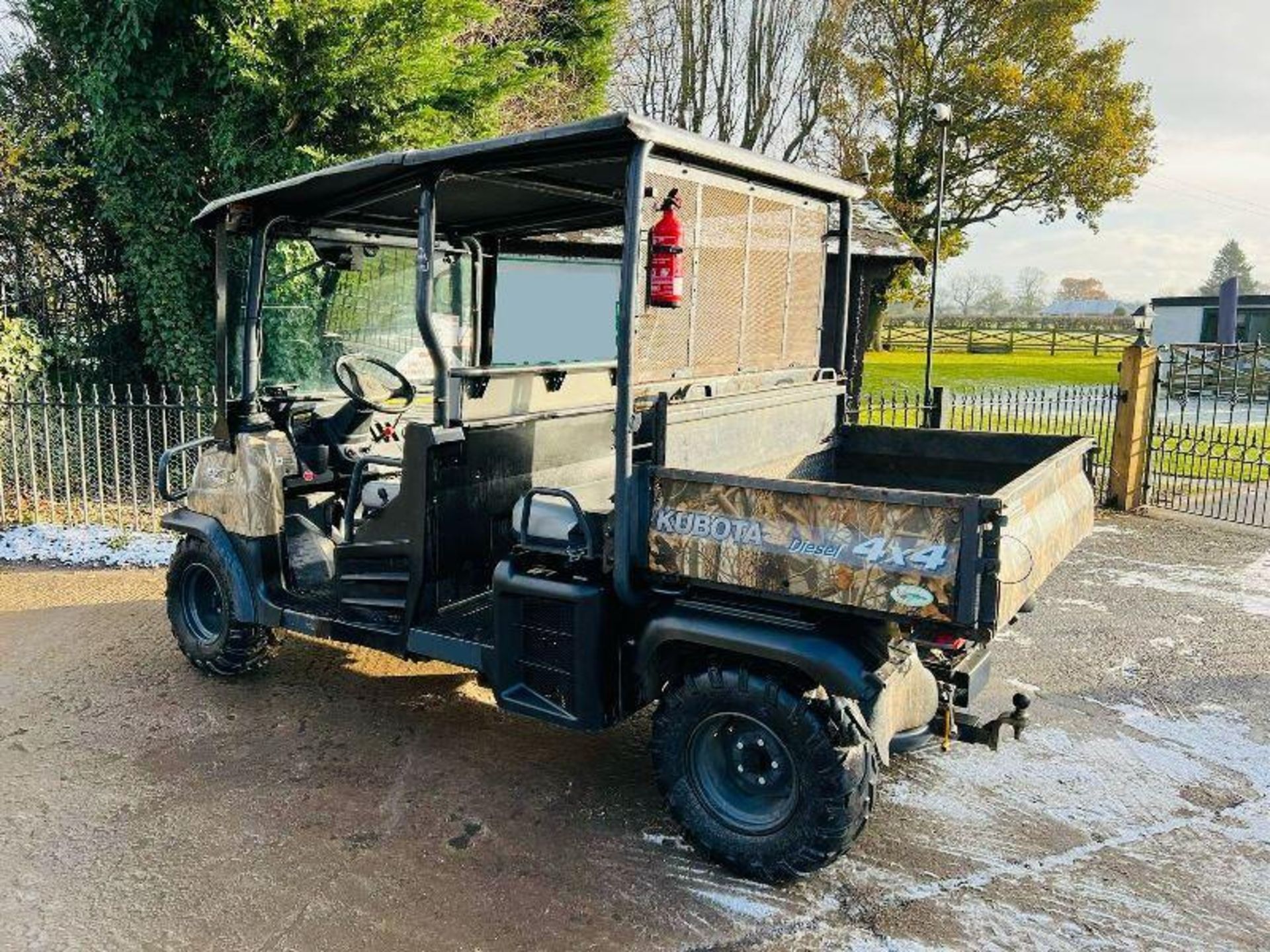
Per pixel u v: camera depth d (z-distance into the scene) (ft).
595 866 10.07
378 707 14.23
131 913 9.16
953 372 71.26
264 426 14.20
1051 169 85.30
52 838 10.47
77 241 31.35
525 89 36.70
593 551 10.33
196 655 14.98
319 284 14.78
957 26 82.38
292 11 25.73
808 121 71.15
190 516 14.69
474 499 12.09
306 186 12.30
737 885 9.74
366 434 15.48
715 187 11.02
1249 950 8.79
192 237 28.66
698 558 9.51
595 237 14.46
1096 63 84.17
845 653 8.86
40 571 21.65
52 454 27.96
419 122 28.76
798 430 12.94
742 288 11.83
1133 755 12.76
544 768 12.33
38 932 8.85
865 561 8.55
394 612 12.16
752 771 9.89
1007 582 8.29
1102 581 21.07
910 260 38.27
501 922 9.08
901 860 10.23
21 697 14.43
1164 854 10.39
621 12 49.70
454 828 10.80
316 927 8.98
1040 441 12.75
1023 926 9.12
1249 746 13.05
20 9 30.27
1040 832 10.84
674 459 10.12
